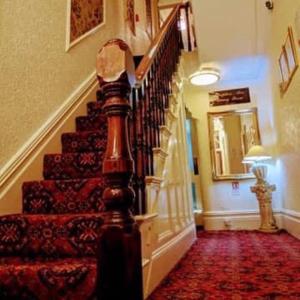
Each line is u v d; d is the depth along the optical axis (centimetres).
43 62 256
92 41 349
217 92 537
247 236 412
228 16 378
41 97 249
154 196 204
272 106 454
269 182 483
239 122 520
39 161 232
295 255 273
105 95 104
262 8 365
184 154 385
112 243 95
